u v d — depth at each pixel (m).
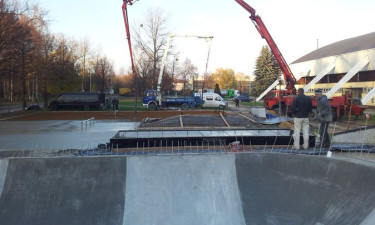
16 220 4.65
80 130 15.89
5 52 23.27
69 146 10.66
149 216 4.84
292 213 4.70
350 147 8.52
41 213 4.75
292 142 9.14
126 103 43.69
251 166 5.46
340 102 20.77
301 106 8.15
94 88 60.84
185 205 5.00
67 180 5.08
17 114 26.12
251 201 5.07
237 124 12.88
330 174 4.77
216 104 33.97
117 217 4.79
